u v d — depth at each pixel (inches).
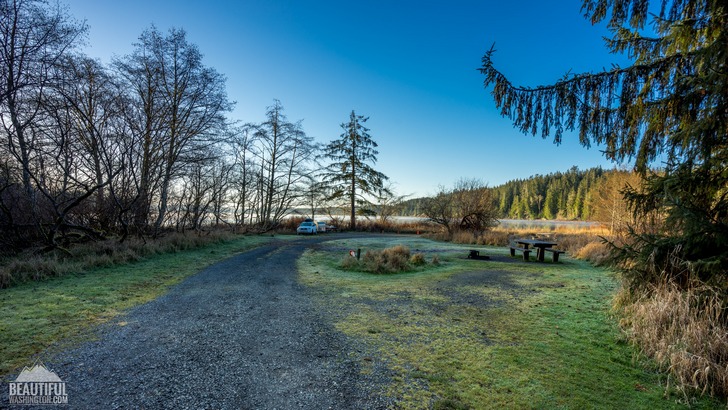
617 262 197.5
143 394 116.4
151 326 188.5
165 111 569.3
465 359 150.4
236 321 200.7
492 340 173.2
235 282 316.2
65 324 186.4
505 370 139.8
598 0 197.0
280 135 1153.4
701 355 134.8
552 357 152.7
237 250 573.0
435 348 162.7
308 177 1184.2
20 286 265.6
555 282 329.1
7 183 376.2
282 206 1168.2
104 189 522.6
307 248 645.9
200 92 620.1
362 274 378.6
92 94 474.6
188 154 642.8
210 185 807.7
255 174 1093.1
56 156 416.5
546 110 206.5
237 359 147.8
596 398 119.5
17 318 192.1
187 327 188.2
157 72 595.8
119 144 475.5
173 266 390.3
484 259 516.4
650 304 177.2
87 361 141.9
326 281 332.2
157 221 589.0
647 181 183.3
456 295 273.3
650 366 143.9
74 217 474.3
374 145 1402.6
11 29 375.2
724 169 155.8
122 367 137.3
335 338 175.3
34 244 397.1
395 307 236.2
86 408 107.0
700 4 167.8
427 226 1269.7
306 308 232.2
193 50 617.3
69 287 267.6
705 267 150.0
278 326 193.0
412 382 129.3
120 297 246.4
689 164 163.3
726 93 143.4
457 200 1029.8
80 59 455.8
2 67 367.9
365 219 1508.4
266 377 131.5
